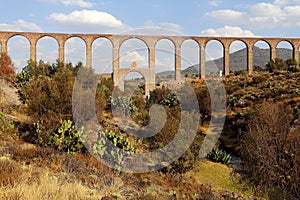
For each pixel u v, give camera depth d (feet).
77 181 30.09
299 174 40.73
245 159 51.83
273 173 42.52
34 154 36.76
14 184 24.81
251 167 47.65
